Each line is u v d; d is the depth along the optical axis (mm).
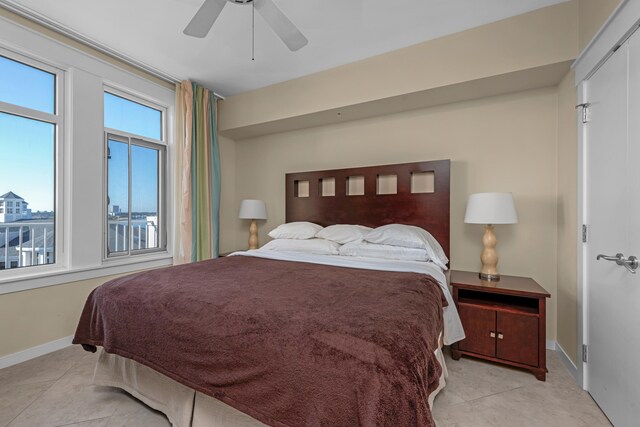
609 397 1525
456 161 2703
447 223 2656
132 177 3000
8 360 2066
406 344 969
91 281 2561
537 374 1893
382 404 818
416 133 2883
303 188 3555
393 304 1291
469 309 2111
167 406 1456
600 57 1609
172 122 3264
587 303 1791
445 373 1847
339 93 2836
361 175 3074
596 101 1697
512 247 2486
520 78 2229
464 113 2674
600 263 1643
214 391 1148
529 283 2146
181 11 2113
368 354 917
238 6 2031
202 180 3381
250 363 1072
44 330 2264
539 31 2043
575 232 1953
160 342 1354
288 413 961
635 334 1322
